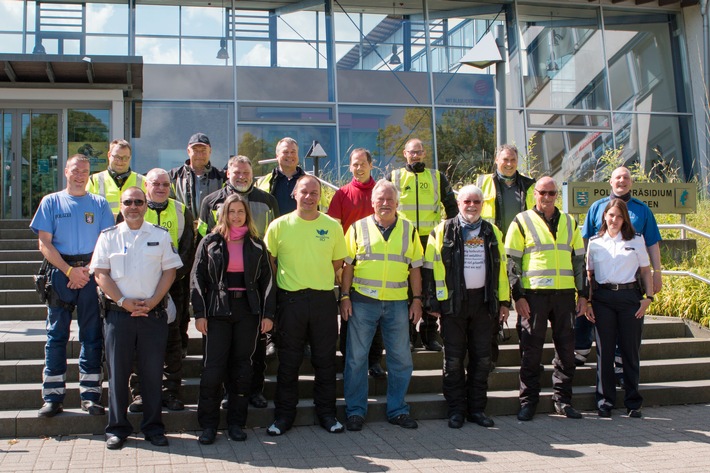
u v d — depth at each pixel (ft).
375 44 52.65
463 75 53.72
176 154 48.16
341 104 51.11
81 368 19.20
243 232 19.12
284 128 50.11
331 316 19.81
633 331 21.62
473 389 20.72
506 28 55.16
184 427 19.49
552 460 17.42
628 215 21.91
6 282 28.12
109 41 48.34
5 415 18.76
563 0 55.57
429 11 53.72
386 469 16.66
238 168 20.71
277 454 17.65
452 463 17.13
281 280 19.75
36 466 16.42
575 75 55.72
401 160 51.52
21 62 40.24
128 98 47.52
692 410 22.52
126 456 17.25
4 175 44.75
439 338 24.08
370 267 20.26
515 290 21.31
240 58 50.24
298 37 51.39
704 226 36.42
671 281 29.53
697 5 56.65
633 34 57.16
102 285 18.04
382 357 23.15
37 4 47.65
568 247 21.39
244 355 18.97
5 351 21.59
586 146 54.80
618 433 19.81
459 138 52.60
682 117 57.00
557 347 21.66
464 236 20.79
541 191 21.42
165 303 18.74
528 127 53.83
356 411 20.07
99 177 22.20
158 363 18.37
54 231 19.16
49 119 45.16
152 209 20.15
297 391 19.77
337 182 43.96
